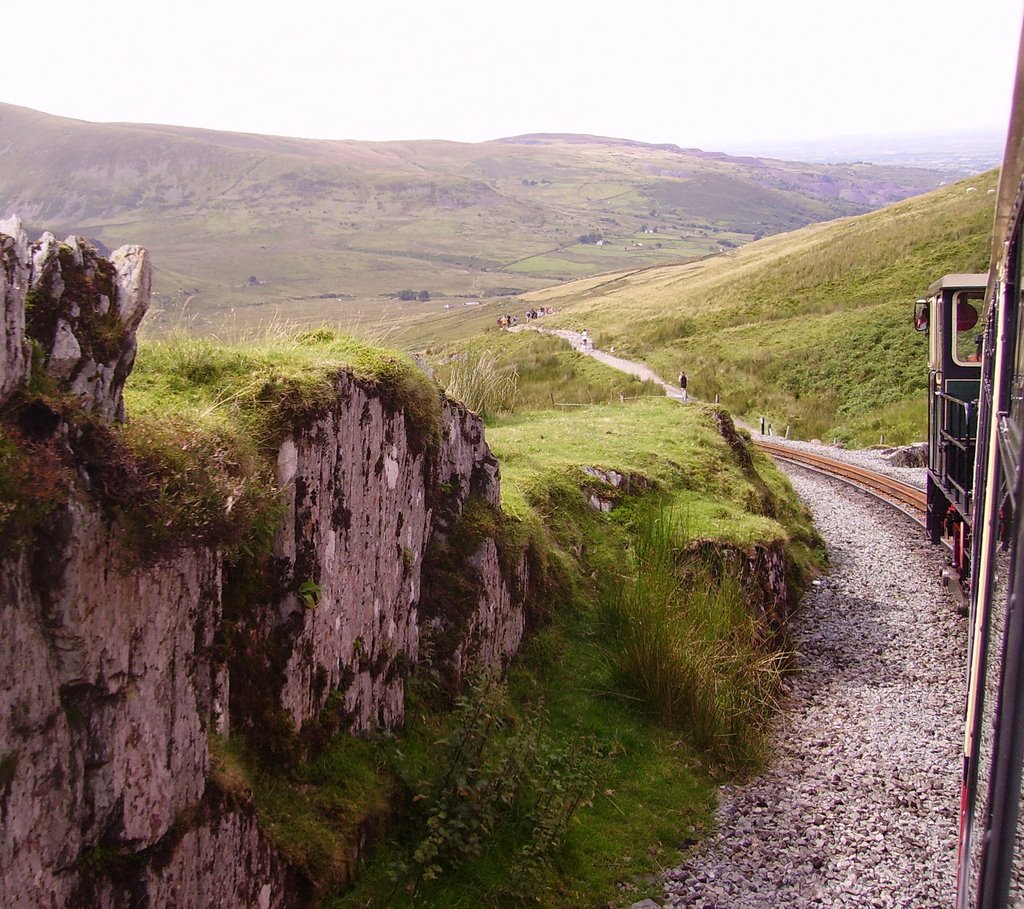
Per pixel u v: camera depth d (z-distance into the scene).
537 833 5.93
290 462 4.94
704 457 14.06
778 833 6.73
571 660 8.68
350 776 5.36
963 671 9.80
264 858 4.41
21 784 3.11
